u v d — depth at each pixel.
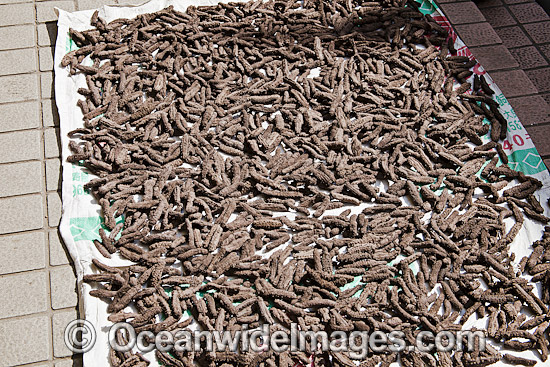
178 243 1.33
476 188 1.52
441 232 1.39
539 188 1.53
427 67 1.77
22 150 1.52
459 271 1.34
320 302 1.25
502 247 1.40
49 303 1.28
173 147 1.51
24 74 1.67
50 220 1.41
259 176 1.45
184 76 1.67
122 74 1.64
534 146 1.60
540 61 1.91
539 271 1.36
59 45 1.70
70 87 1.62
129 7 1.83
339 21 1.88
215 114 1.58
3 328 1.24
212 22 1.80
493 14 2.04
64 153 1.48
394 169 1.51
